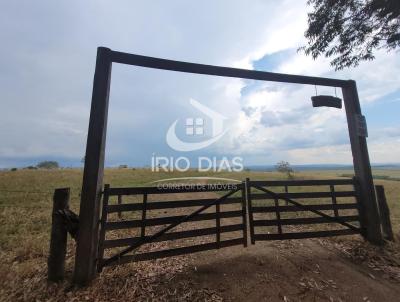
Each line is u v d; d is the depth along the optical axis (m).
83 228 3.62
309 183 5.39
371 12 5.04
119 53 4.12
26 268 3.89
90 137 3.80
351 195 5.59
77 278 3.52
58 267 3.60
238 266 4.13
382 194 5.78
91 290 3.38
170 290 3.41
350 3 5.13
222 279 3.71
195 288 3.46
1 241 5.32
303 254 4.66
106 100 3.98
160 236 4.21
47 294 3.26
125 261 3.93
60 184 15.55
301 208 5.23
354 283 3.63
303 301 3.18
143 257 4.02
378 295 3.33
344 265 4.22
